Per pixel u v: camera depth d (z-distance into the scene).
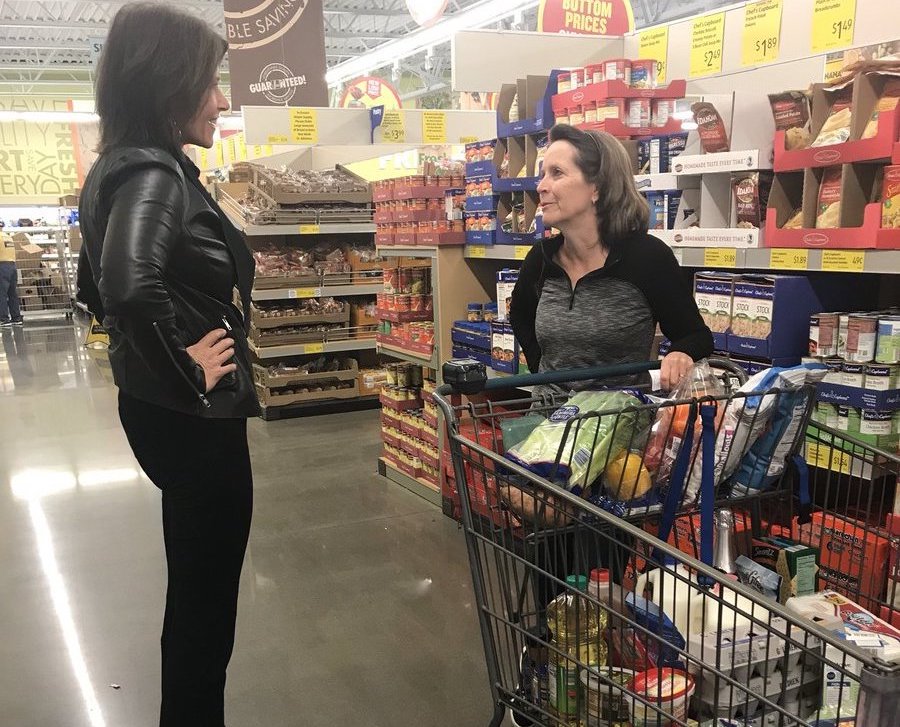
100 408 6.70
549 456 1.54
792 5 3.29
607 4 4.89
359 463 4.95
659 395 1.83
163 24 1.69
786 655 1.26
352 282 6.25
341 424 5.97
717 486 1.70
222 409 1.77
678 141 2.79
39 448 5.47
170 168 1.65
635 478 1.60
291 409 6.19
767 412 1.63
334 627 2.90
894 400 2.22
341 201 6.19
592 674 1.47
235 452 1.85
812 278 2.42
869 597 1.86
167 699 1.92
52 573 3.45
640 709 1.45
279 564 3.46
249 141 6.82
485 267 3.96
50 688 2.56
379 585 3.22
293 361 6.42
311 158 7.33
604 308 2.10
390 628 2.88
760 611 1.58
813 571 1.72
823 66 3.17
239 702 2.44
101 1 14.36
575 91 3.01
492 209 3.57
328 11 14.59
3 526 4.03
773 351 2.40
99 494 4.48
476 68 4.34
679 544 1.92
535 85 3.35
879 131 2.08
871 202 2.21
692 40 3.84
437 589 3.17
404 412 4.39
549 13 4.73
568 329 2.14
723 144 2.61
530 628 1.66
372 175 6.94
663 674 1.49
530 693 1.66
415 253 4.08
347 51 19.88
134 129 1.71
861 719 1.12
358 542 3.68
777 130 2.39
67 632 2.92
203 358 1.74
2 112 15.08
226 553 1.88
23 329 13.04
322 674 2.59
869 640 1.50
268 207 6.04
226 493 1.83
